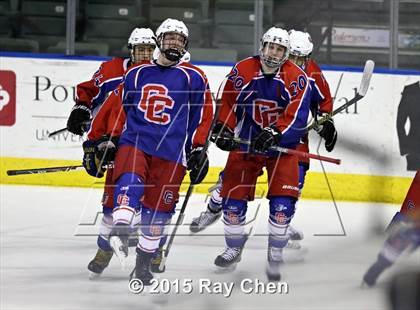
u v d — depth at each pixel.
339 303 8.97
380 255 9.14
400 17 17.45
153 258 10.06
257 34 17.64
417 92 16.89
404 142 16.89
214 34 17.78
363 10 17.50
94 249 11.96
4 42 17.70
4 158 16.98
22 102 16.98
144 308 9.15
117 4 17.77
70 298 9.43
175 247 12.13
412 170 16.81
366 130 16.88
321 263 10.30
